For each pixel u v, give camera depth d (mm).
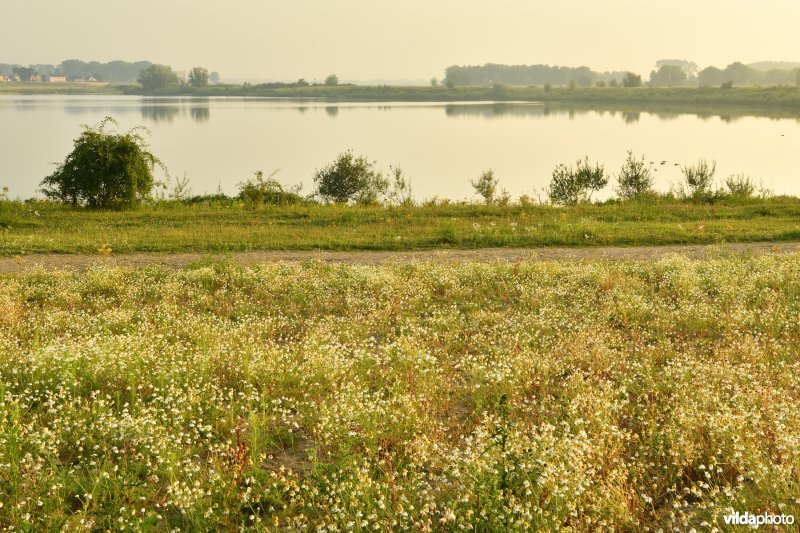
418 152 82938
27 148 83250
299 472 6973
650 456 7125
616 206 29406
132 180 29016
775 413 7387
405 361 9875
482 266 16672
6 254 19156
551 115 164375
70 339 10633
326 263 18234
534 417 8344
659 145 86688
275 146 92000
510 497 5633
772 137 95500
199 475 6688
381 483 6270
